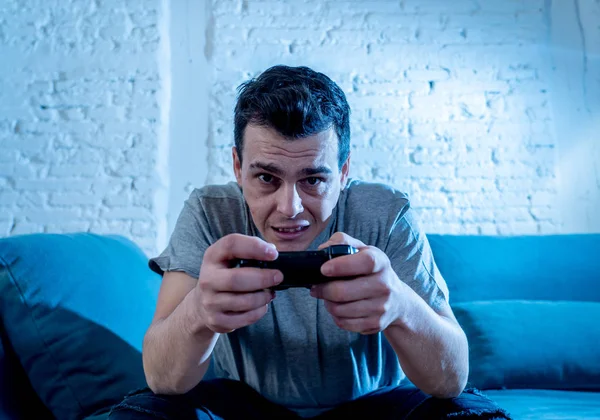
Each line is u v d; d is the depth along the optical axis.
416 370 0.92
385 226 1.14
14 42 2.39
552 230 2.38
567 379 1.54
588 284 1.80
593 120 2.45
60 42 2.40
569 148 2.44
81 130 2.36
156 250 2.31
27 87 2.36
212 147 2.39
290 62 2.44
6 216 2.28
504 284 1.80
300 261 0.78
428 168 2.39
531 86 2.46
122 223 2.32
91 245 1.54
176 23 2.46
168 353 0.88
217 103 2.41
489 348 1.58
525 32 2.50
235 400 1.03
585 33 2.50
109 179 2.34
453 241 1.91
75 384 1.31
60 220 2.30
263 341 1.12
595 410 1.31
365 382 1.15
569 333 1.59
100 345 1.34
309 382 1.12
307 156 0.88
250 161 0.91
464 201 2.38
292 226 0.94
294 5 2.48
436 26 2.49
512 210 2.38
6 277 1.33
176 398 0.90
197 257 1.09
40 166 2.33
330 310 0.80
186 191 2.37
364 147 2.39
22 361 1.32
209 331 0.85
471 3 2.51
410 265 1.10
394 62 2.46
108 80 2.40
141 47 2.42
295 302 1.11
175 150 2.38
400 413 0.96
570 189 2.41
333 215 1.15
